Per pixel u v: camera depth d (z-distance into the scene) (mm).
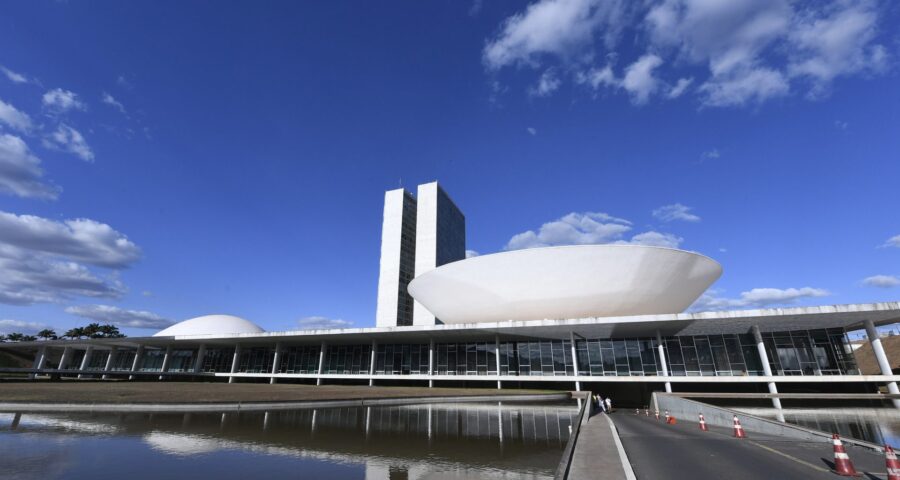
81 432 13594
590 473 7422
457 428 15742
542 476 9031
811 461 9500
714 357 33969
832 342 32219
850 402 29812
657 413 23469
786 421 19469
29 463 9523
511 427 16094
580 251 35219
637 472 8430
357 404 23703
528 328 33938
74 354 64312
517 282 37188
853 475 7996
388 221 102000
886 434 15430
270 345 49562
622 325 32156
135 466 9461
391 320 94188
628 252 34719
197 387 32969
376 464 10000
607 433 12383
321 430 14828
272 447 11742
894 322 33156
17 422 15484
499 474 9195
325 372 45469
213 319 73312
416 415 19781
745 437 13508
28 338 97625
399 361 42531
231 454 10812
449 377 39125
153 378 54875
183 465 9625
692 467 8883
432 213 98688
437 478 8859
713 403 30250
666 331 34719
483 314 39875
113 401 20625
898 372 32562
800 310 28141
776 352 32969
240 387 34000
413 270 102312
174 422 16109
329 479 8719
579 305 36500
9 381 39688
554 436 14008
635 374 35156
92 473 8844
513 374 38219
